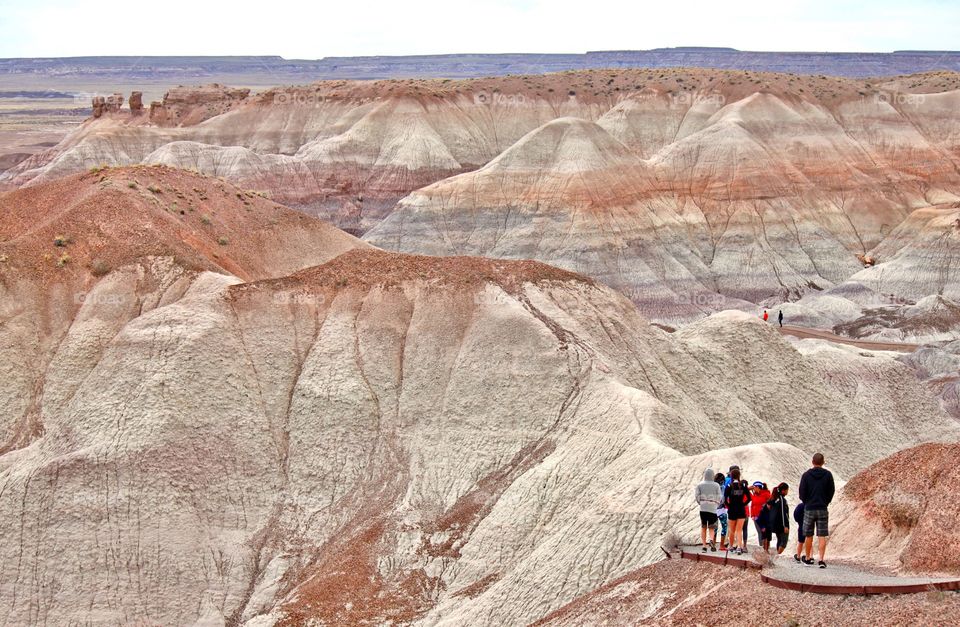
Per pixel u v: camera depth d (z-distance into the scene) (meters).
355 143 162.00
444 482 49.28
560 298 56.38
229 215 77.19
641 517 38.66
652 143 163.62
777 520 27.05
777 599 23.38
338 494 50.12
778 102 148.38
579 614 30.34
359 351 55.12
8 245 59.59
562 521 44.06
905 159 149.62
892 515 27.28
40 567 45.59
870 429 62.22
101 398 50.78
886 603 21.72
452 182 132.25
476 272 57.28
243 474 50.00
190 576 46.25
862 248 131.62
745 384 59.59
